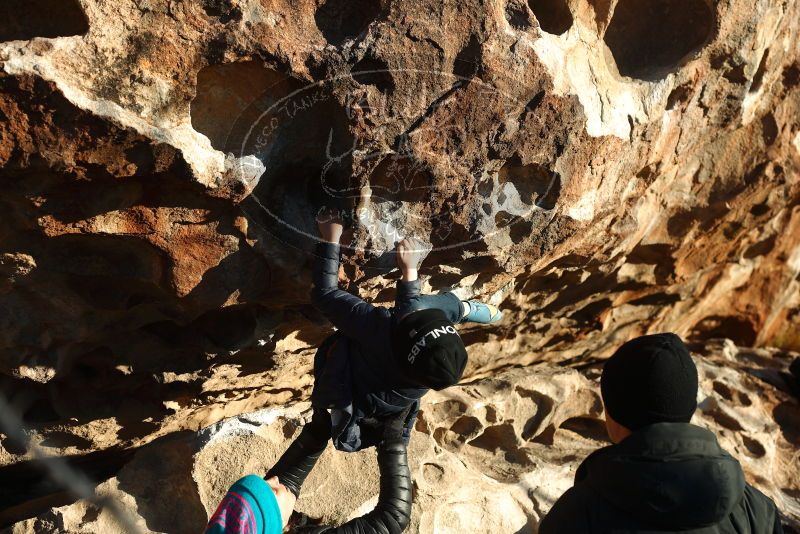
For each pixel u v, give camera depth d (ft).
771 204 15.25
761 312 19.49
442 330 8.07
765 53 12.53
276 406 13.16
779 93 13.60
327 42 8.55
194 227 8.97
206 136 8.62
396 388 8.63
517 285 13.00
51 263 8.88
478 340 14.39
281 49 8.19
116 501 10.89
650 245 14.52
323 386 8.78
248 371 11.67
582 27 10.21
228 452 11.36
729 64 11.73
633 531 5.93
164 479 11.30
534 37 9.36
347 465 11.60
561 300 14.61
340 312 8.81
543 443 14.67
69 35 7.73
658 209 13.76
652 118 11.16
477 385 13.94
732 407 16.11
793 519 13.50
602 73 10.55
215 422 12.07
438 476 12.07
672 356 6.27
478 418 13.29
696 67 11.43
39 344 9.68
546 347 16.24
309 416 12.15
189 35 7.82
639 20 11.23
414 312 8.34
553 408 14.30
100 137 7.59
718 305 18.99
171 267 9.10
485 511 12.04
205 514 10.91
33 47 7.26
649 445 6.06
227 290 9.61
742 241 16.40
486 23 8.93
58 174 7.79
